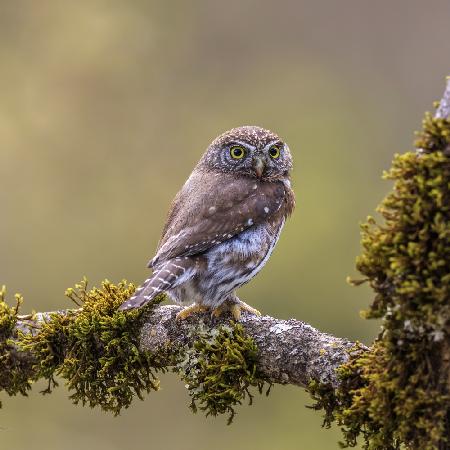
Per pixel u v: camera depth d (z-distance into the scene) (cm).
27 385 805
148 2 2005
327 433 1493
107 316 762
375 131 2016
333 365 676
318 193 1855
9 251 1678
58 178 1766
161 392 1521
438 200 568
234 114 1984
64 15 1917
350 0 2134
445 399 585
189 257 842
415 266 580
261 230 885
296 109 2033
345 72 2095
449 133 573
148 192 1789
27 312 1644
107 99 1880
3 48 1855
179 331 757
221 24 2089
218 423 1523
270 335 719
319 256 1738
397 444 619
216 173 937
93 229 1722
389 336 600
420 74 2083
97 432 1495
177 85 1973
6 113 1797
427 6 2122
